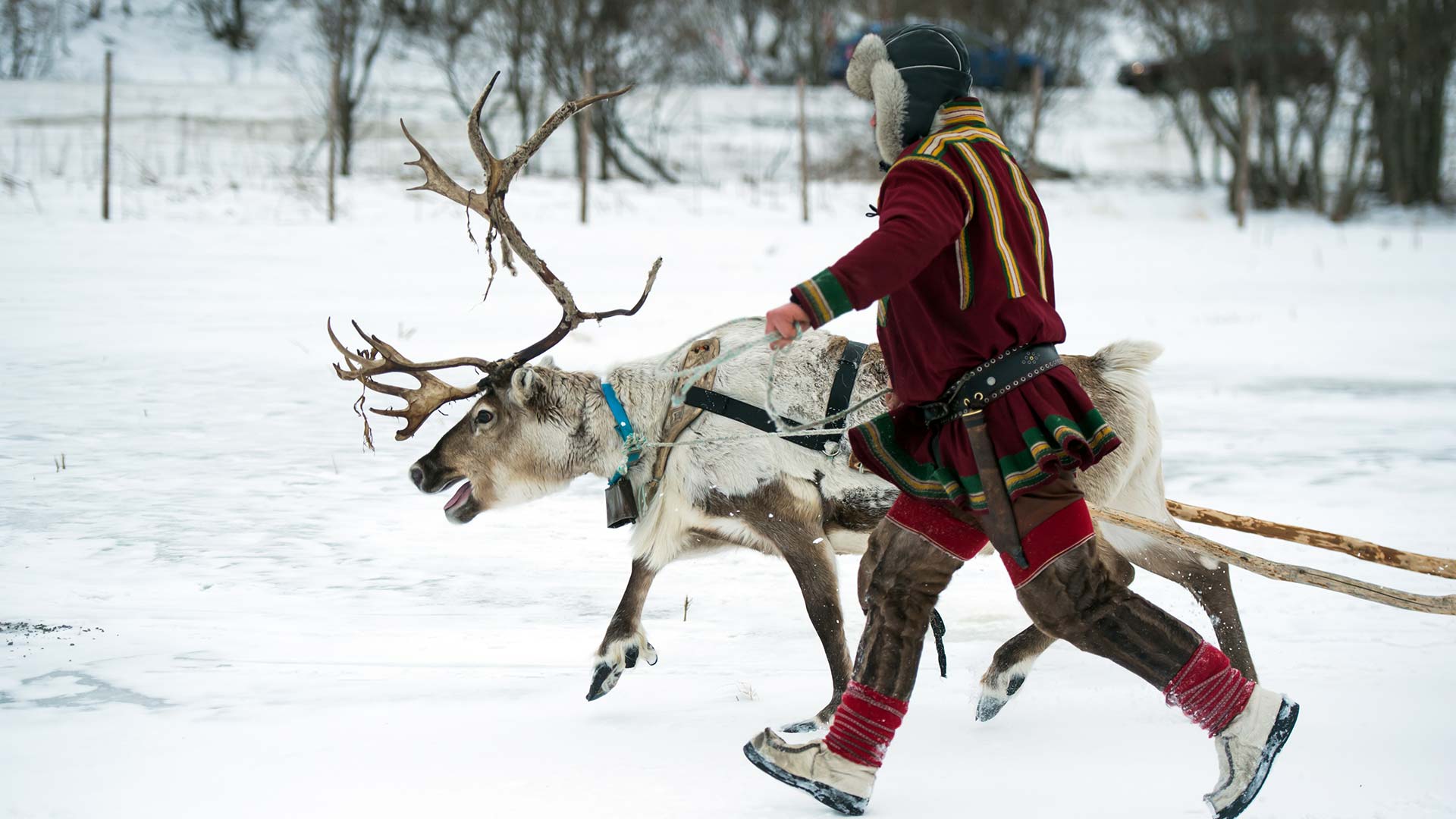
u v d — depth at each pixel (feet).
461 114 136.67
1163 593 25.93
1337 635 22.38
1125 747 17.35
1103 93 181.16
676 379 21.18
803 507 20.68
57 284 66.39
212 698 19.60
